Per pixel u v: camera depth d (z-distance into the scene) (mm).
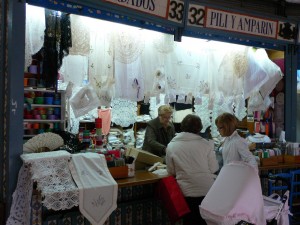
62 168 2822
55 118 3910
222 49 4570
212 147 3393
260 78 4762
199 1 4145
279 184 4781
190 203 3184
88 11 3330
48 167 2770
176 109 5445
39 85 3307
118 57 3607
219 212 2252
